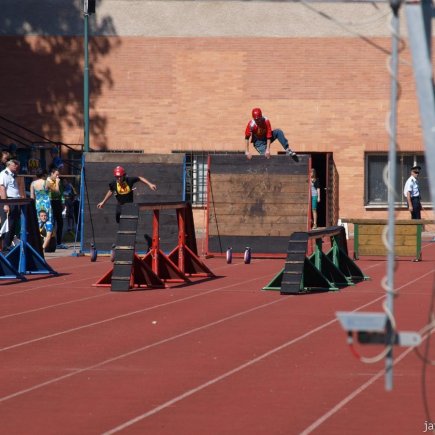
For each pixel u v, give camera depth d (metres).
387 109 106.50
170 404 25.77
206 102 108.00
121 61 108.00
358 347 34.22
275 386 27.88
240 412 24.73
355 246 73.88
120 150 108.00
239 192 73.06
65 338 37.09
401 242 72.50
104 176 75.12
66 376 29.78
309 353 33.19
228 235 73.19
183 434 22.55
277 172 72.81
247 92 107.62
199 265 59.34
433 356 31.98
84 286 55.06
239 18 107.62
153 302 47.75
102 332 38.47
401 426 23.00
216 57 107.81
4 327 40.16
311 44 107.25
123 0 108.06
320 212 110.94
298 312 43.69
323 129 107.31
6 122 107.44
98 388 27.95
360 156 107.00
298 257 51.25
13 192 70.44
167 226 72.44
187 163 108.12
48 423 23.81
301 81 107.44
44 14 107.75
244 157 73.19
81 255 75.50
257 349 34.19
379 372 29.62
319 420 23.73
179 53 107.88
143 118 108.00
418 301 47.38
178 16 108.06
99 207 71.69
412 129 106.38
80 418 24.30
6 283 56.88
